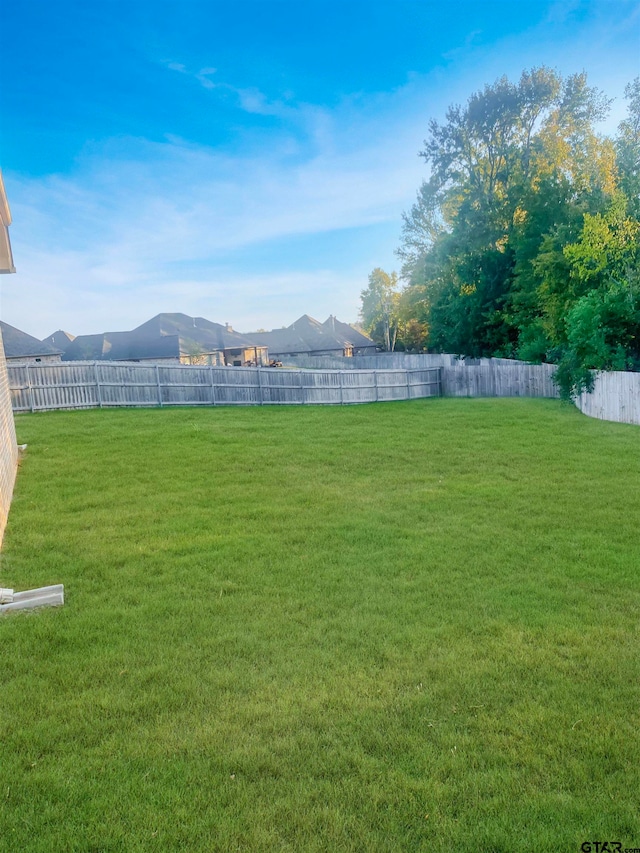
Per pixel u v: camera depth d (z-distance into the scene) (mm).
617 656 4613
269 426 16734
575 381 20016
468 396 28359
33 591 5812
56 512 8664
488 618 5340
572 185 30547
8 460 9234
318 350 67562
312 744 3533
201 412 19156
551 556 6992
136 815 2980
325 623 5266
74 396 19047
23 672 4406
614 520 8375
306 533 7883
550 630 5090
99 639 4961
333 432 16062
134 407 20281
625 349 19188
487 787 3180
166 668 4461
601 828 2904
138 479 10656
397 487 10516
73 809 3020
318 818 2961
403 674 4355
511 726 3699
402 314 60438
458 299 37406
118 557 6926
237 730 3674
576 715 3816
